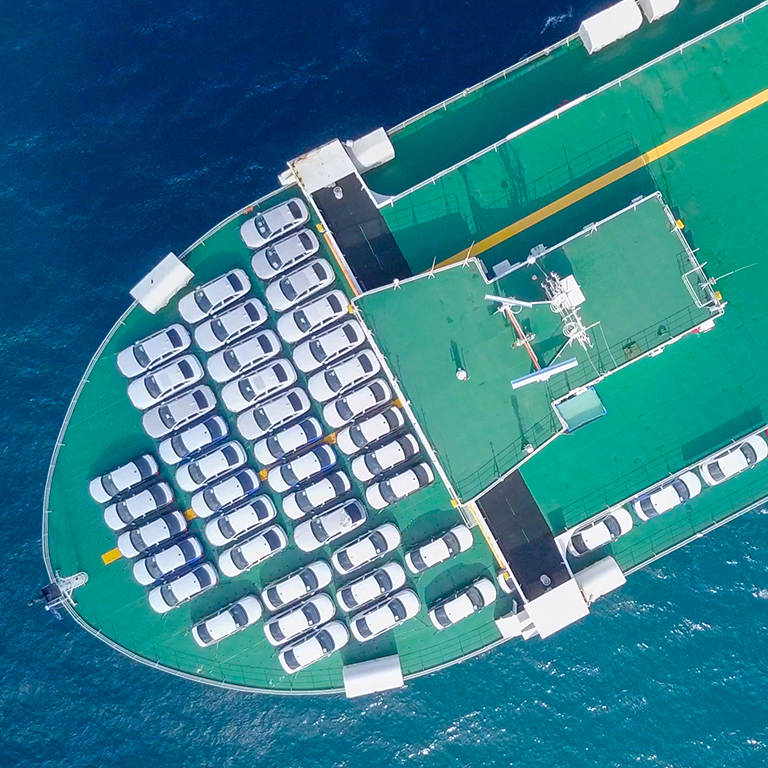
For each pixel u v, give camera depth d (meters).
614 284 43.97
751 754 51.88
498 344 44.44
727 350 46.09
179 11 59.44
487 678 53.81
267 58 58.47
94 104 58.81
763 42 45.78
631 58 47.31
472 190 46.44
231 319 47.44
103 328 56.53
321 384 47.00
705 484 46.66
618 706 53.00
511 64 57.00
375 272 46.62
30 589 54.72
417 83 57.38
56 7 59.72
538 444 44.34
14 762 53.03
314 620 46.25
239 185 57.22
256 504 46.84
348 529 46.38
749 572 53.75
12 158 58.62
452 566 47.28
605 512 46.09
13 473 55.66
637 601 54.00
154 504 46.94
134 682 53.88
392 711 53.62
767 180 45.94
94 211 57.72
